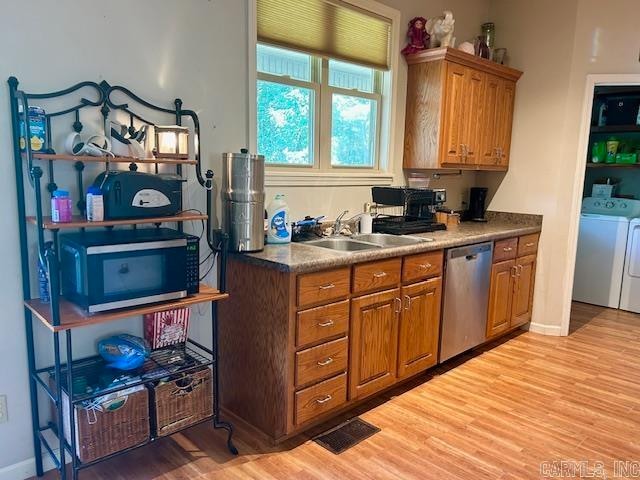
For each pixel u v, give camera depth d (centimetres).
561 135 387
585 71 375
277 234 271
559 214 393
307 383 233
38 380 196
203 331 260
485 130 381
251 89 262
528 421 256
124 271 183
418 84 349
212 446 229
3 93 184
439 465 216
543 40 388
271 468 212
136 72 219
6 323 195
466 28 399
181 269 201
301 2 280
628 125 488
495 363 336
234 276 247
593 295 505
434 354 310
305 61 299
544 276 402
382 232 325
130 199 189
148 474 207
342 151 330
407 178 371
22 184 189
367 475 208
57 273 164
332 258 232
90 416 185
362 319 255
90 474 206
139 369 212
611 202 514
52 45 194
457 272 315
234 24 252
